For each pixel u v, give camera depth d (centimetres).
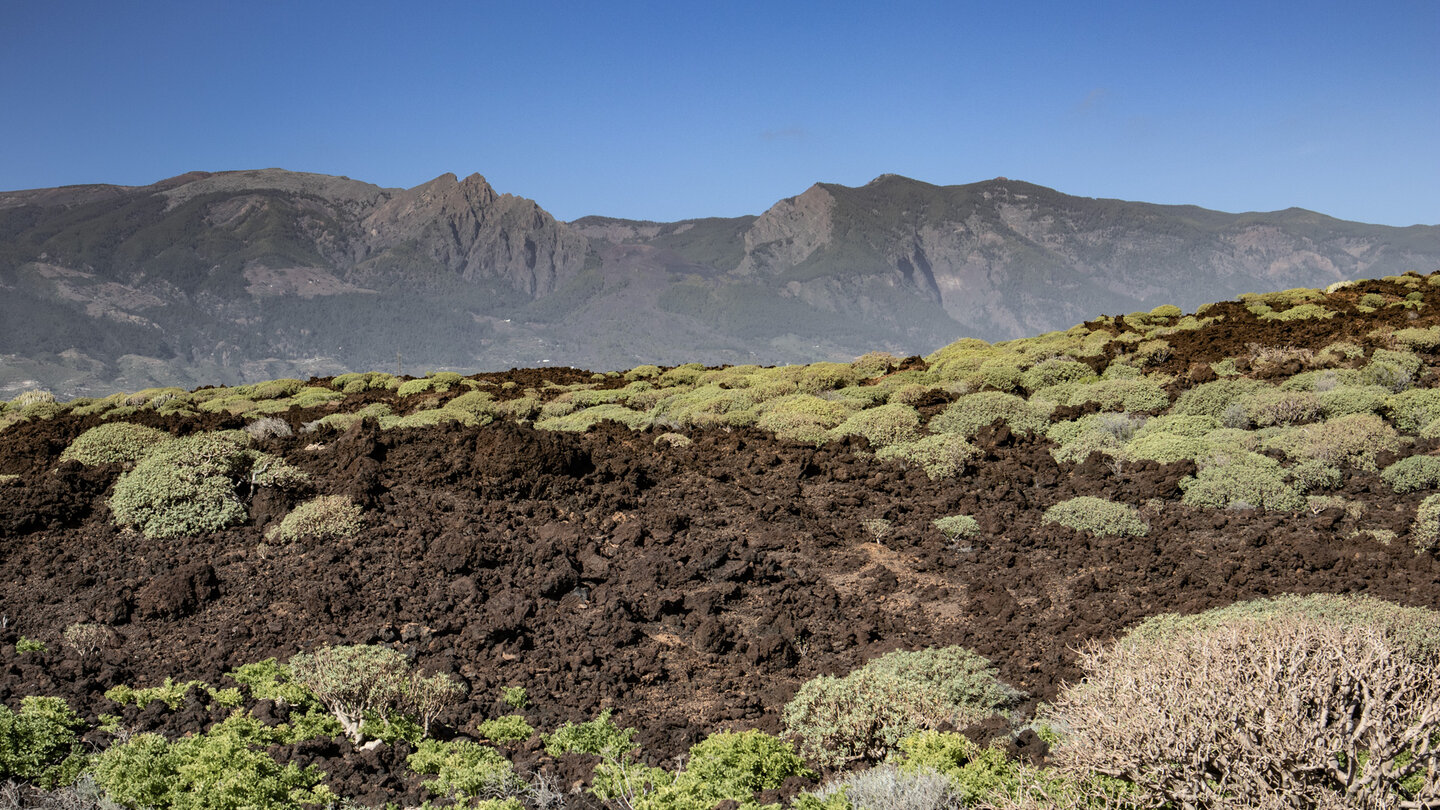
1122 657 599
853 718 792
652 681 959
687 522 1366
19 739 718
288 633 1016
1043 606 1114
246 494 1373
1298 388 1872
